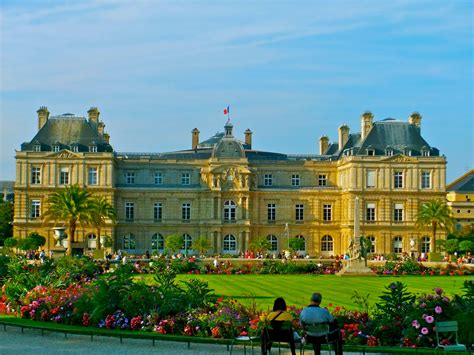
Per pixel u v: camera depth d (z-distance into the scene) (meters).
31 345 46.19
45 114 178.25
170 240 160.25
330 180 184.12
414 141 174.88
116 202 173.50
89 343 46.94
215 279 102.69
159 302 52.28
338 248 178.25
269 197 177.88
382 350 43.47
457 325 43.28
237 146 177.00
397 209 172.00
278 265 117.75
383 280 102.69
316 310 38.03
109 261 116.69
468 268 117.19
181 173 180.50
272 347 44.78
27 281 64.38
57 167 167.88
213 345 46.00
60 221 166.12
